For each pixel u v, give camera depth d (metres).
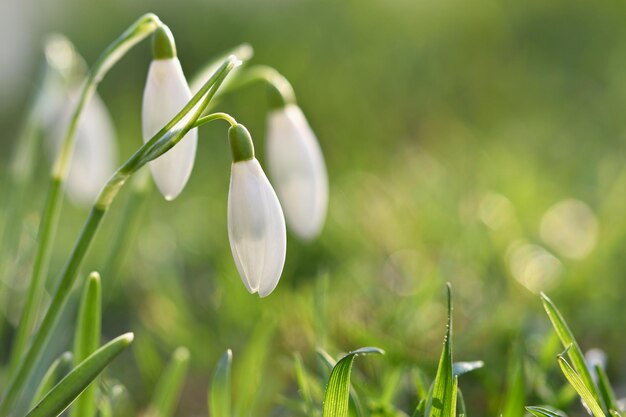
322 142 0.75
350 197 0.56
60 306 0.30
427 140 0.75
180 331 0.42
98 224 0.30
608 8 0.86
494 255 0.45
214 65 0.34
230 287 0.42
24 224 0.40
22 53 1.16
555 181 0.57
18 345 0.33
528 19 0.88
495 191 0.54
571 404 0.35
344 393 0.28
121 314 0.48
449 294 0.28
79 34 1.17
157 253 0.52
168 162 0.30
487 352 0.38
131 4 1.16
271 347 0.40
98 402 0.34
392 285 0.44
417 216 0.50
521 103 0.79
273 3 1.00
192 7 1.06
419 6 0.90
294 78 0.83
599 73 0.81
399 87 0.82
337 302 0.41
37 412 0.27
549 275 0.43
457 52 0.87
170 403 0.34
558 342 0.35
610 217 0.47
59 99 0.38
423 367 0.36
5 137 1.00
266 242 0.29
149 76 0.30
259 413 0.37
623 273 0.43
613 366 0.39
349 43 0.89
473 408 0.37
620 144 0.63
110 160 0.38
